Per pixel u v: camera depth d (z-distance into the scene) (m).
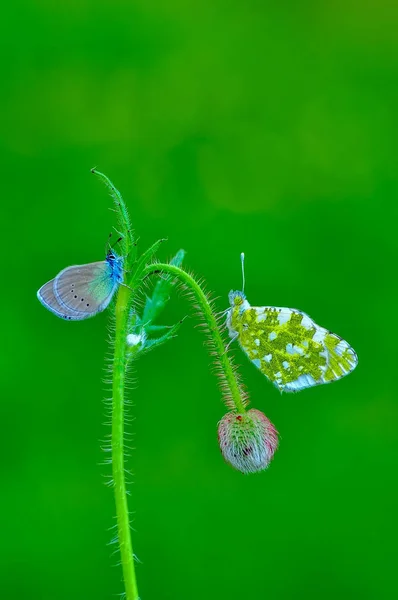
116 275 0.53
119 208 0.53
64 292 0.53
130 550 0.52
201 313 0.54
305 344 0.55
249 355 0.56
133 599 0.51
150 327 0.53
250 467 0.54
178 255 0.54
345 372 0.55
